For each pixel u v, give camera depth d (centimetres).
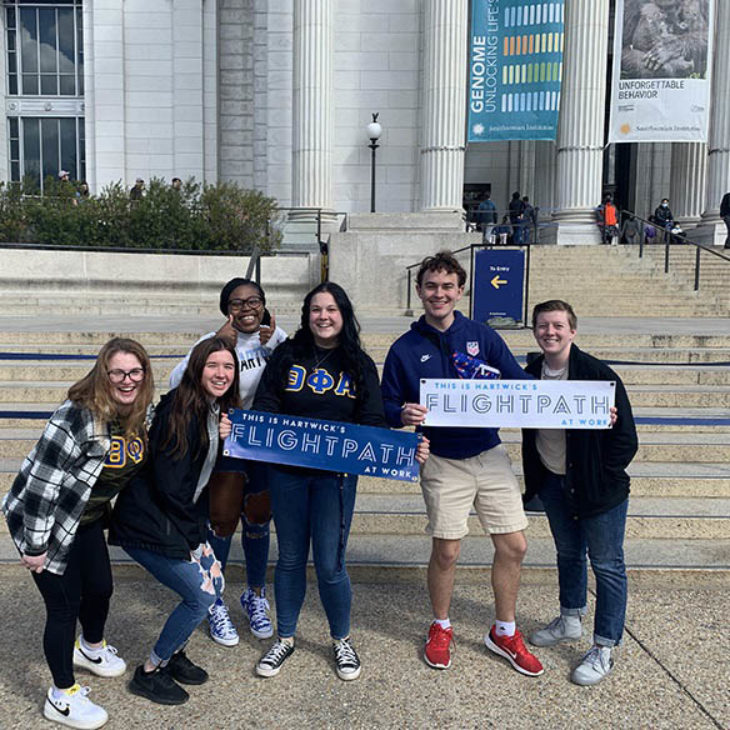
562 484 319
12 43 2331
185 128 2148
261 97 2144
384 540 442
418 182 2038
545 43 1736
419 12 2011
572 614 332
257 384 343
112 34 2133
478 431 308
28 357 585
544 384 297
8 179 2353
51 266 1382
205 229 1527
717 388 652
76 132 2339
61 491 258
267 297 1512
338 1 2012
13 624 348
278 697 291
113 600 376
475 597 384
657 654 326
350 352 299
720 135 1941
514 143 2502
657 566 397
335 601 303
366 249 1452
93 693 293
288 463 296
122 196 1558
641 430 585
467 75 2052
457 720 276
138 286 1437
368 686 300
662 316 1309
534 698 292
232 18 2162
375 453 294
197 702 288
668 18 1745
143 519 276
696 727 272
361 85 2031
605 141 2631
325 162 1870
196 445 279
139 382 265
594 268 1514
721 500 484
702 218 2003
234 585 401
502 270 1010
